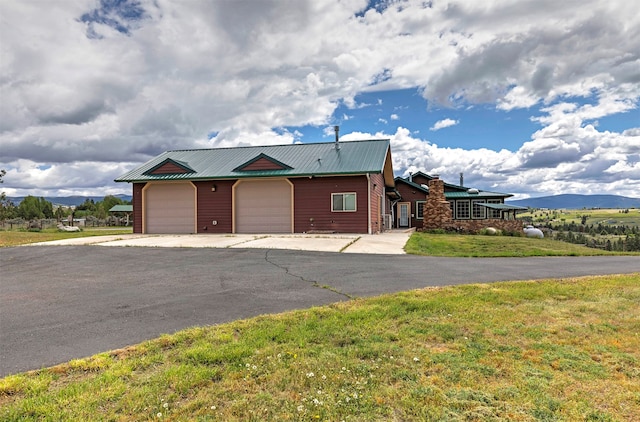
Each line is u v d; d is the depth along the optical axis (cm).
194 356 359
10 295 634
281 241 1377
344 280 729
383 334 419
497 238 1664
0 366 350
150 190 1894
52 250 1183
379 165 1688
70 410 268
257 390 299
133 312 523
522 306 531
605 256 1156
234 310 528
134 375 325
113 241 1430
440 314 493
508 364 342
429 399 283
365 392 295
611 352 369
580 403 276
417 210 2656
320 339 405
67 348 393
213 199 1828
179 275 792
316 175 1678
